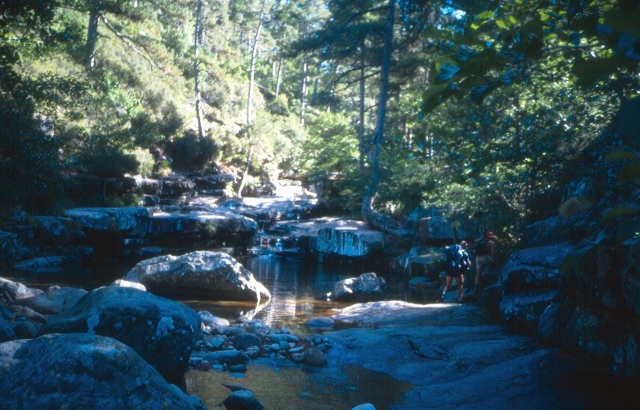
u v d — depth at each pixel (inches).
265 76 2733.8
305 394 232.1
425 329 350.9
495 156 240.7
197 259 534.9
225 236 1112.2
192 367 261.1
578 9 64.7
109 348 151.0
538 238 385.1
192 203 1322.6
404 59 1240.2
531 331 314.0
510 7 100.1
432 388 237.0
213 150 1523.1
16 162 484.1
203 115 1713.8
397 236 970.1
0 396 140.3
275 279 736.3
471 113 230.1
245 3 2192.4
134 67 1486.2
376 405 220.8
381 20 1322.6
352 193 1229.1
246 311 456.8
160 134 1359.5
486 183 385.4
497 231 558.6
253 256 1087.6
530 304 317.1
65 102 642.2
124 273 695.7
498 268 514.9
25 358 149.4
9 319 299.4
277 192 1631.4
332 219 1298.0
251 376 255.0
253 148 1695.4
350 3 1226.0
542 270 323.9
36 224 780.0
